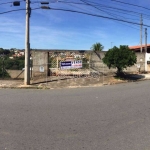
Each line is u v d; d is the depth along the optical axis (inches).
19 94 476.4
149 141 199.2
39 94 475.2
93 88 584.4
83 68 811.4
